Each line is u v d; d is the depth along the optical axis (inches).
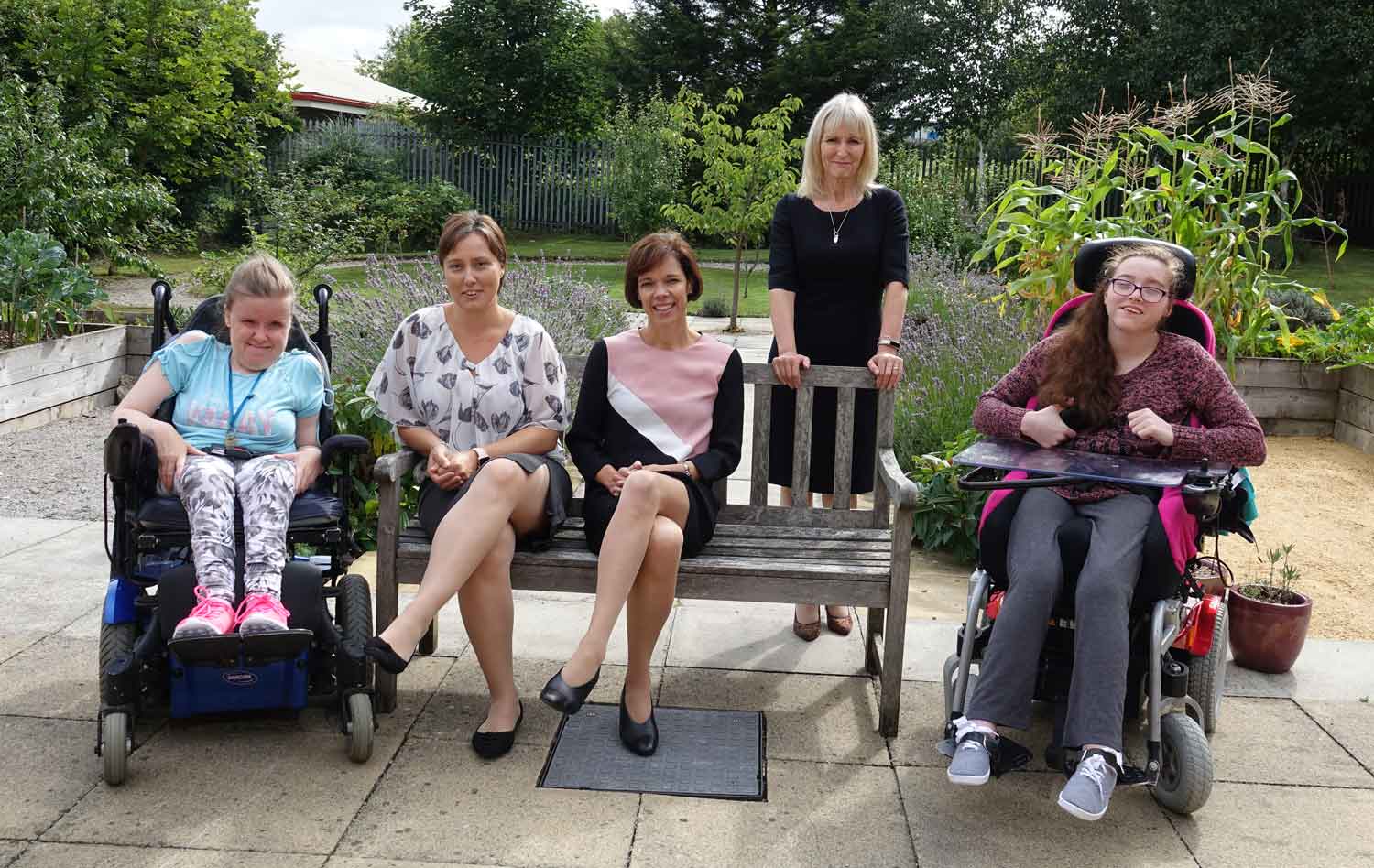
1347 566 187.6
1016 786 113.3
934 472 196.2
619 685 135.9
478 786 110.9
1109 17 863.7
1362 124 753.6
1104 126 279.6
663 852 100.0
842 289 148.7
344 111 1026.7
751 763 116.6
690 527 123.3
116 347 294.5
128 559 118.1
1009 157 939.3
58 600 157.0
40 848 97.6
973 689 110.1
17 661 136.5
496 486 115.2
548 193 968.9
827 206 148.0
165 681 116.9
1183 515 109.6
